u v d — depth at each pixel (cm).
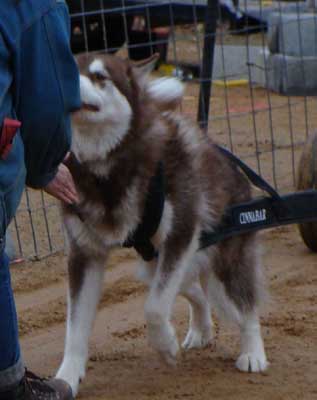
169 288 739
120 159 721
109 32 2133
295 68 2048
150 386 768
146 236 739
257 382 775
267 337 879
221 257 805
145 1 1948
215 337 892
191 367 814
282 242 1192
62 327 925
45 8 528
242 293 813
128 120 725
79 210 734
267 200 828
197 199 754
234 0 2536
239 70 2225
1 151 520
